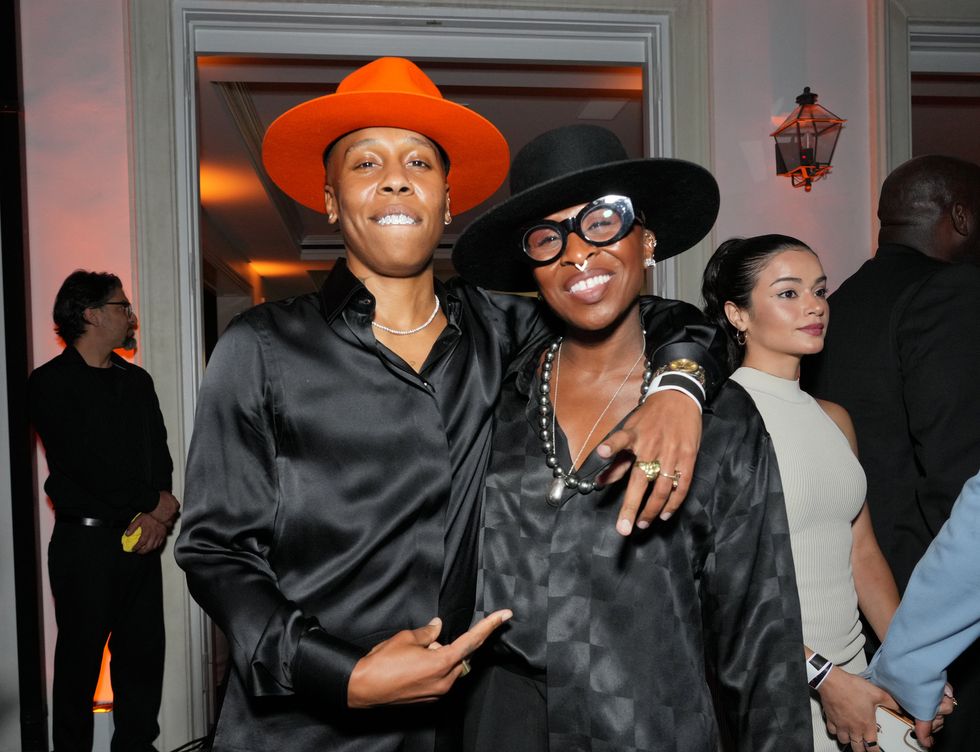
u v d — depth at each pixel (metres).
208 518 1.38
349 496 1.43
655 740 1.39
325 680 1.25
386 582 1.43
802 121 3.84
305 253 10.09
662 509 1.29
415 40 3.99
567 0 3.94
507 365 1.62
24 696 3.50
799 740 1.42
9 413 3.49
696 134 4.02
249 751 1.40
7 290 3.52
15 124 3.58
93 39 3.78
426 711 1.45
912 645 1.52
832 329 2.32
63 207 3.75
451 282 1.74
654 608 1.42
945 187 2.32
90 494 3.41
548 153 1.53
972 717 1.97
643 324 1.60
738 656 1.45
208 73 4.34
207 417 1.41
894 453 2.18
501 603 1.48
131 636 3.48
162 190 3.75
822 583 1.91
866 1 4.12
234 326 1.46
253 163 6.61
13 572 3.45
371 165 1.51
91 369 3.47
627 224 1.43
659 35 4.02
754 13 4.08
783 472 1.93
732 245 2.21
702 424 1.47
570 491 1.47
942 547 1.46
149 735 3.49
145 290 3.74
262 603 1.32
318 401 1.44
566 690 1.42
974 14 4.12
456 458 1.50
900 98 4.09
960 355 2.03
